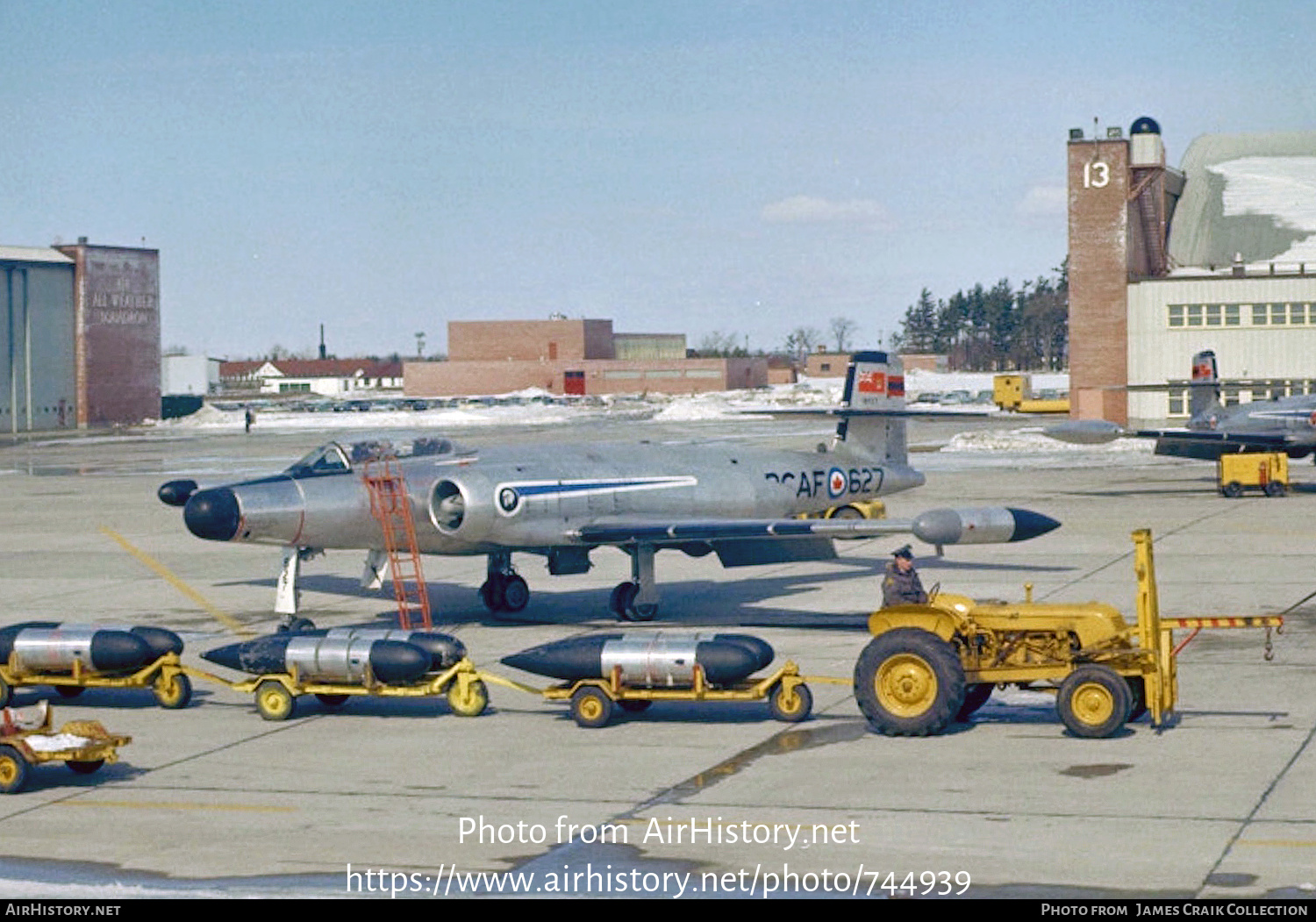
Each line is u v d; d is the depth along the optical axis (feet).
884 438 110.42
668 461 95.30
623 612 89.04
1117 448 241.55
